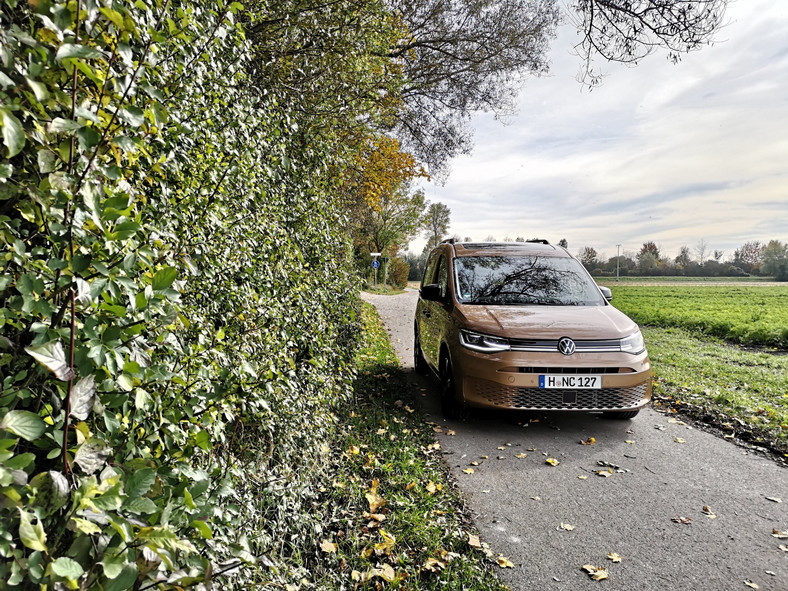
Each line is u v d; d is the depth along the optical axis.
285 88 4.64
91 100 1.07
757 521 3.42
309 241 4.61
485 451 4.66
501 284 6.02
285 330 3.36
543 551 3.01
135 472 1.04
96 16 1.01
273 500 2.61
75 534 0.92
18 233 0.99
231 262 2.71
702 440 5.11
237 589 1.95
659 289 51.75
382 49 5.96
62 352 0.89
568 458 4.53
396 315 18.48
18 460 0.79
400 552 2.86
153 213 2.02
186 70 2.22
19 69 0.91
